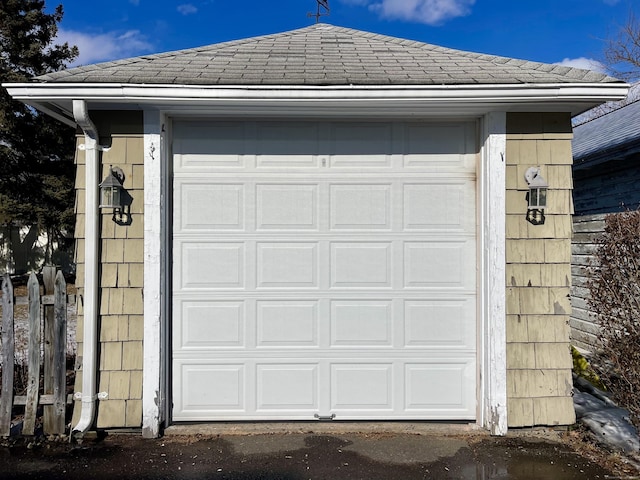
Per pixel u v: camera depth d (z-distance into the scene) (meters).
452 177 4.05
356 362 4.03
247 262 4.00
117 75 3.66
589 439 3.70
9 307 3.66
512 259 3.84
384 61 4.22
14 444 3.58
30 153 15.48
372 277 4.03
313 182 4.03
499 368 3.79
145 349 3.76
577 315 5.98
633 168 7.13
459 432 3.85
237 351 3.99
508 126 3.86
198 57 4.26
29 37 15.60
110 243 3.79
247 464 3.32
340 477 3.15
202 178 4.00
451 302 4.03
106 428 3.74
